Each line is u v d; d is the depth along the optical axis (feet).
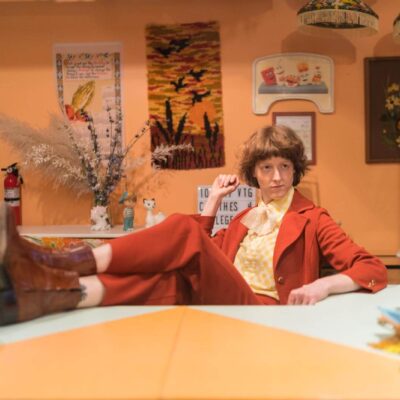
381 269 4.91
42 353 2.96
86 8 8.41
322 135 8.43
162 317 3.62
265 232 6.01
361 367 2.80
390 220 8.50
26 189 8.63
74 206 8.65
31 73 8.51
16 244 3.34
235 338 3.21
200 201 8.39
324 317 3.73
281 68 8.33
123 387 2.53
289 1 8.30
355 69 8.36
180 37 8.38
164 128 8.47
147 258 3.97
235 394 2.47
